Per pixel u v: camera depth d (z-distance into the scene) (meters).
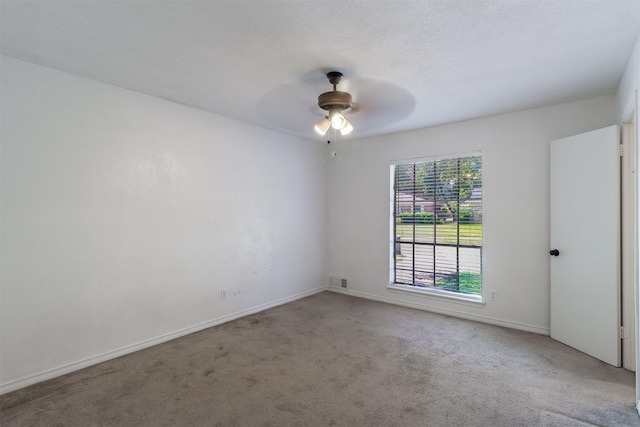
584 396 2.20
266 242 4.20
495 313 3.62
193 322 3.40
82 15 1.77
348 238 4.92
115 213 2.83
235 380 2.43
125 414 2.03
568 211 2.98
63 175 2.53
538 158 3.35
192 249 3.40
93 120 2.69
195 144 3.42
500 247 3.58
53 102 2.48
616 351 2.59
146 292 3.03
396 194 4.50
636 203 2.06
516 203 3.48
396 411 2.05
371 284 4.67
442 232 4.07
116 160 2.83
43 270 2.44
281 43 2.06
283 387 2.33
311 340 3.17
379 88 2.79
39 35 1.98
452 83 2.70
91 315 2.68
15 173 2.31
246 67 2.41
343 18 1.78
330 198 5.12
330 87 2.79
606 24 1.84
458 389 2.29
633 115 2.23
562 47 2.11
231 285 3.78
